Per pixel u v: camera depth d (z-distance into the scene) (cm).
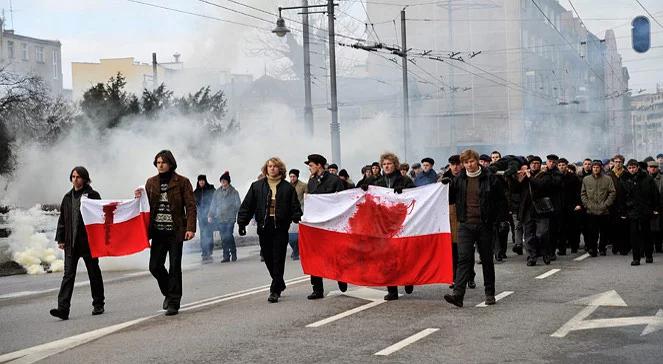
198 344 970
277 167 1287
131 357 911
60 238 1225
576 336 970
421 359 861
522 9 7275
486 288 1220
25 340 1048
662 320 1060
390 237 1269
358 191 1292
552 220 1856
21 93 3819
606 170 2386
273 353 908
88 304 1371
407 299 1291
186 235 1198
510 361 847
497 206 1201
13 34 7569
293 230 2012
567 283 1440
